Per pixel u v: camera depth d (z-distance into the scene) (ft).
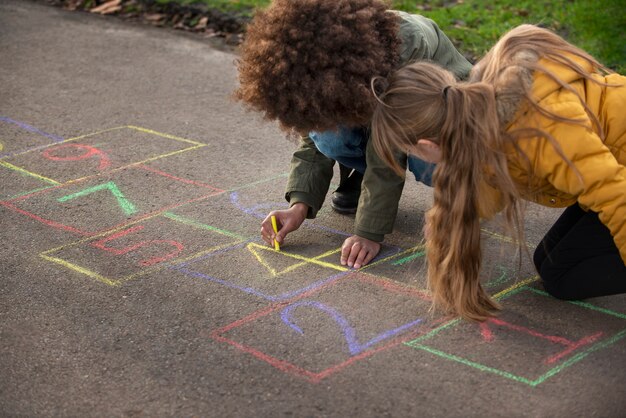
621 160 8.03
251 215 11.36
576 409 7.37
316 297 9.28
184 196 11.96
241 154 13.44
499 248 10.29
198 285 9.59
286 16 7.83
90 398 7.68
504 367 7.97
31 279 9.77
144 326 8.80
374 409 7.42
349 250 10.01
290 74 7.80
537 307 9.00
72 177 12.61
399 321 8.77
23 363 8.20
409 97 7.77
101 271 9.93
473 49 16.40
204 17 19.86
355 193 11.24
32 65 17.74
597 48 15.89
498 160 7.55
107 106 15.51
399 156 9.02
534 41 7.86
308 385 7.77
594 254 8.59
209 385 7.82
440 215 8.16
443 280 8.55
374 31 8.08
